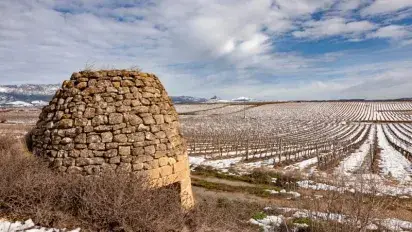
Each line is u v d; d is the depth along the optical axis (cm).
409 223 881
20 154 635
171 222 533
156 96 706
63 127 618
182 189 699
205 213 658
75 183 528
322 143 3622
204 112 8731
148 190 553
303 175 1733
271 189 1447
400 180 1784
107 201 490
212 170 1894
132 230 475
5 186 494
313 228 674
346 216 621
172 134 704
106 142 609
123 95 650
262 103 11862
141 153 629
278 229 805
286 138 4006
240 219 868
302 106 10469
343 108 9825
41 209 482
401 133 4838
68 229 464
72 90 645
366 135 4591
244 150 2970
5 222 459
